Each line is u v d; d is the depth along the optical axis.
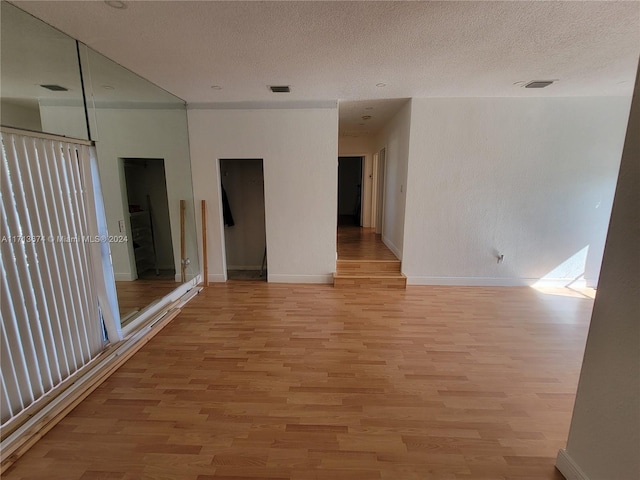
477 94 3.60
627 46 2.26
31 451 1.54
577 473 1.34
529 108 3.74
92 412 1.81
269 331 2.87
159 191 3.49
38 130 1.93
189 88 3.31
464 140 3.85
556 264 4.12
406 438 1.63
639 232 1.08
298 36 2.12
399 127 4.41
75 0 1.69
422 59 2.52
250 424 1.72
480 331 2.88
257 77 2.95
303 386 2.06
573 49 2.32
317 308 3.42
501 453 1.54
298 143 3.96
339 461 1.49
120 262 2.87
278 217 4.18
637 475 1.10
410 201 4.05
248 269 5.05
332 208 4.12
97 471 1.44
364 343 2.64
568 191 3.92
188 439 1.62
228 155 4.01
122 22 1.93
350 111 4.47
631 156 1.11
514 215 4.02
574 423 1.37
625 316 1.13
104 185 2.61
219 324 3.02
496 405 1.89
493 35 2.10
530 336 2.79
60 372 1.97
